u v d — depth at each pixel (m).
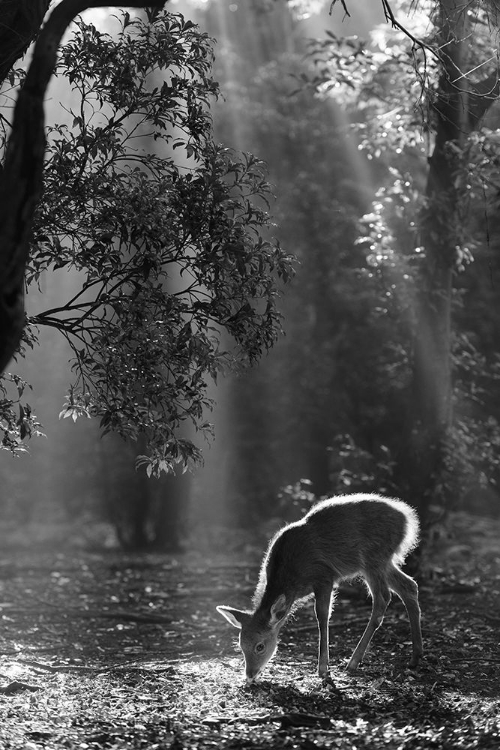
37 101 6.05
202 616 13.66
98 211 8.09
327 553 8.68
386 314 15.41
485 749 6.23
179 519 25.67
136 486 25.53
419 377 14.38
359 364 27.19
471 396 15.38
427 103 11.32
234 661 9.72
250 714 7.34
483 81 12.11
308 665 9.38
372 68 14.77
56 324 8.00
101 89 8.06
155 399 8.17
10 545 27.03
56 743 6.55
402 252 14.81
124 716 7.37
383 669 8.98
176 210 7.78
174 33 8.06
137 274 7.94
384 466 14.44
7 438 8.35
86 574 19.78
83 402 8.15
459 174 13.03
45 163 7.80
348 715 7.33
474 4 10.46
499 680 8.53
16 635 12.31
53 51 6.14
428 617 12.25
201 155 8.20
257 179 8.24
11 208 5.96
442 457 14.13
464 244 14.21
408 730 6.83
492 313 27.05
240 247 7.73
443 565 18.97
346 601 13.90
